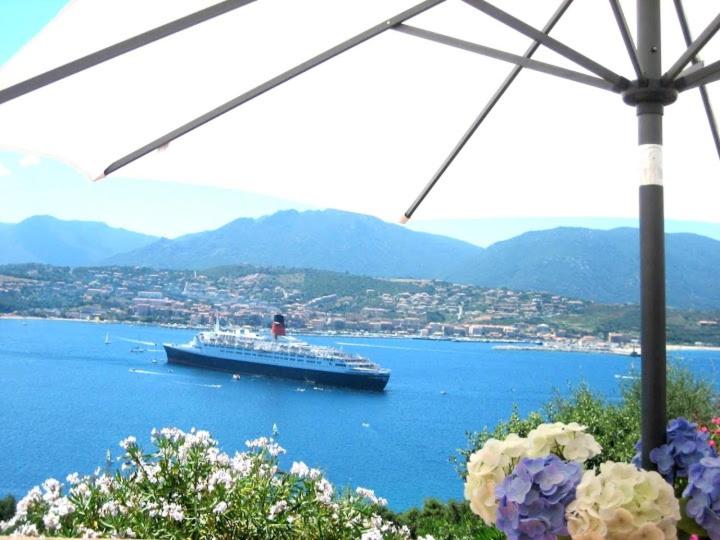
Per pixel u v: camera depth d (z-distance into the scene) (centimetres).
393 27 161
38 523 231
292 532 253
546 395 5038
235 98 164
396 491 3039
